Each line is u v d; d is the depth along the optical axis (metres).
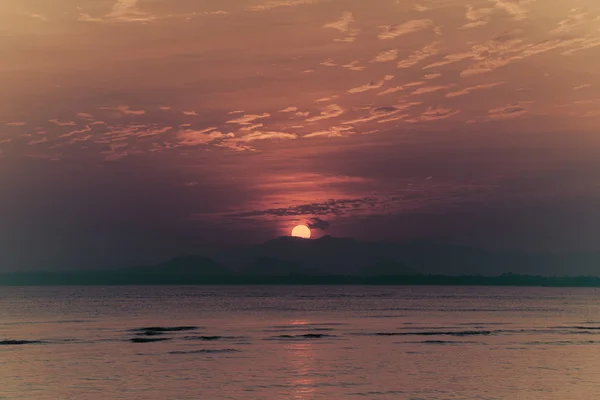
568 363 64.56
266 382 54.16
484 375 57.56
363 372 59.03
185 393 49.91
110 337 91.06
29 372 59.16
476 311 165.25
